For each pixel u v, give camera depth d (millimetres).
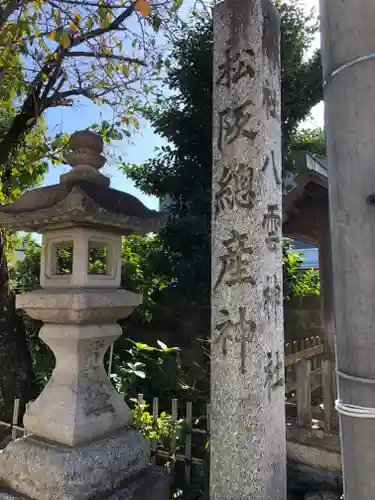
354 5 1161
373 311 1083
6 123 5359
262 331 1668
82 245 2105
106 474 1962
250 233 1706
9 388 4062
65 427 1979
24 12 3182
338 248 1157
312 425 3266
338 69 1176
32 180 5133
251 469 1596
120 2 3773
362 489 1070
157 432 2961
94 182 2129
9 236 5820
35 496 1897
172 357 5336
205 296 5773
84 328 2088
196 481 2857
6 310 4270
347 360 1123
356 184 1122
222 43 1849
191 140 5613
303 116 5547
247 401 1633
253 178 1725
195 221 5355
